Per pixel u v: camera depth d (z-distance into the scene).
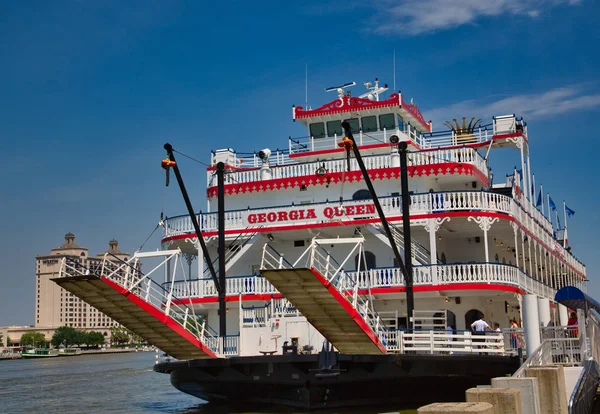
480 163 34.09
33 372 66.19
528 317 22.81
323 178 33.31
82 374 59.31
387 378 24.78
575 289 25.38
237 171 35.06
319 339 26.23
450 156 32.62
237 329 31.52
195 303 31.28
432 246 29.94
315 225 31.36
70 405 32.81
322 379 24.48
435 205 30.20
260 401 26.73
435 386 25.22
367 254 32.12
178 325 25.28
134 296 24.08
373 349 24.81
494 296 30.38
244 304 31.42
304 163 33.97
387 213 30.81
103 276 23.22
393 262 31.59
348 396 25.09
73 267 24.38
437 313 30.05
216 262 34.22
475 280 28.77
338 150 35.94
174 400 34.25
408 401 25.48
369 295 27.06
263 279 30.97
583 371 16.48
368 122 36.62
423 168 32.28
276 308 28.36
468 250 34.25
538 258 42.50
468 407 8.63
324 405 25.06
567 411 13.66
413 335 25.31
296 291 22.52
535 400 12.13
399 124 36.62
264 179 34.31
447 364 24.38
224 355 27.36
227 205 35.22
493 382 12.40
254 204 34.66
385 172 32.62
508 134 36.44
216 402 29.77
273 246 33.69
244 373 25.97
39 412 30.22
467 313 30.11
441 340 26.72
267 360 24.89
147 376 54.62
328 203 31.48
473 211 30.03
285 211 32.06
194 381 27.36
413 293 27.88
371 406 25.33
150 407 30.84
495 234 34.19
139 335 26.28
